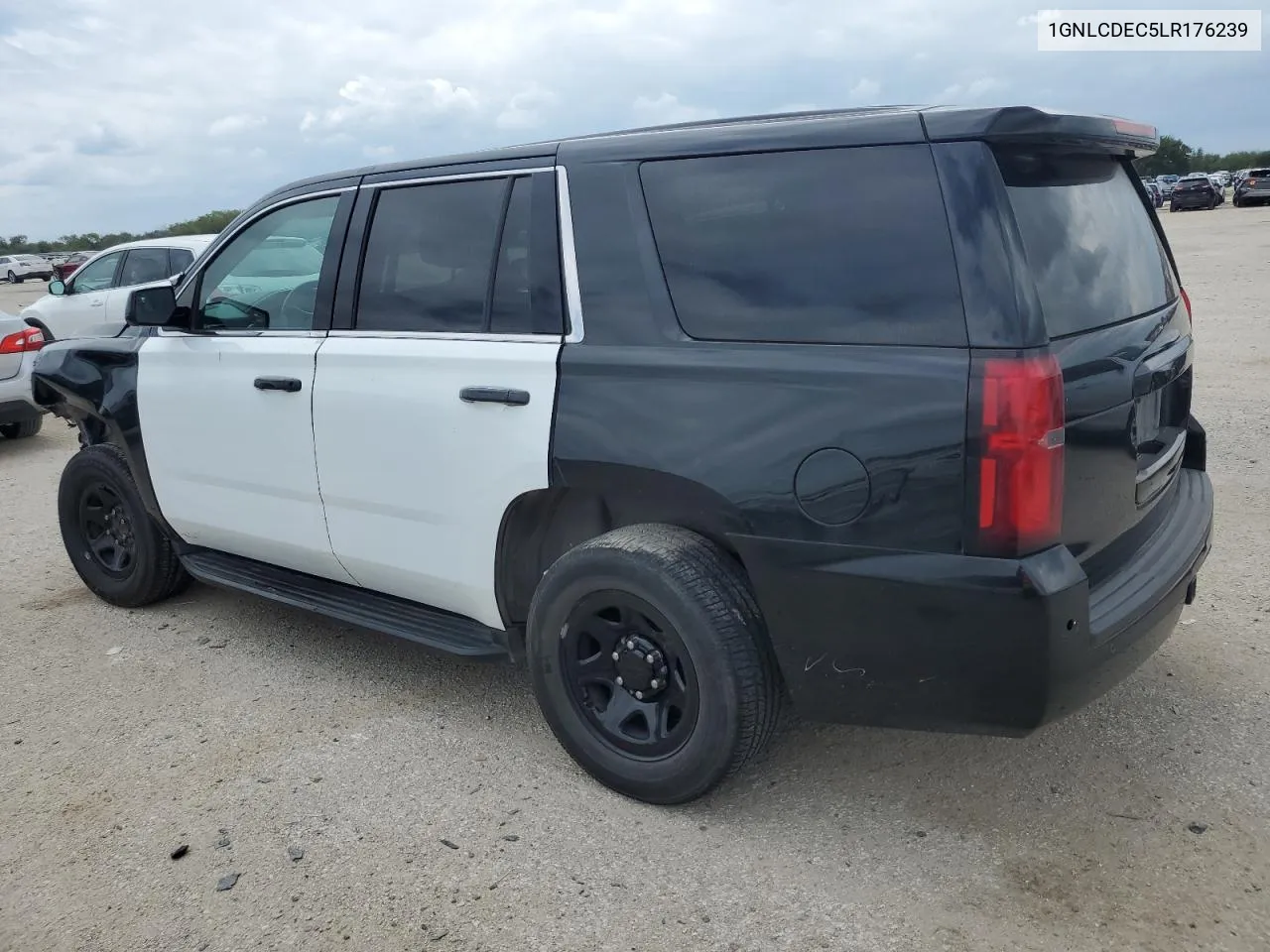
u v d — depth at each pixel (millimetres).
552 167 3289
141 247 11953
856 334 2686
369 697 4055
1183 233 29344
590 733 3279
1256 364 9859
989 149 2578
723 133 2961
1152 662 3992
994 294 2498
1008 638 2520
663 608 2967
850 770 3393
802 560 2738
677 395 2922
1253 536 5297
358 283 3770
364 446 3689
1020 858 2898
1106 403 2760
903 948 2568
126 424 4613
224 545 4523
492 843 3064
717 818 3148
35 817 3299
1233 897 2691
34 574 5699
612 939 2643
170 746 3721
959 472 2512
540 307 3254
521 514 3381
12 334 8852
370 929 2719
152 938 2725
